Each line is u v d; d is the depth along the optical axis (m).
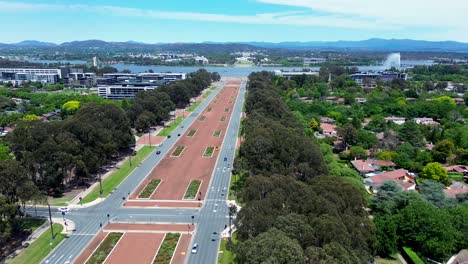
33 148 155.88
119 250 118.44
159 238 125.81
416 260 108.88
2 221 115.44
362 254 87.75
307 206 99.31
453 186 161.00
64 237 126.31
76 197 158.12
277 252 75.75
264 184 111.69
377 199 138.50
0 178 121.81
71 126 175.12
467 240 115.12
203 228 132.62
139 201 154.62
